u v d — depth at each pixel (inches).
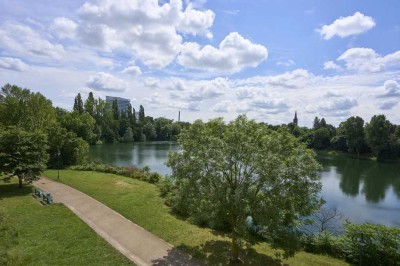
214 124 599.2
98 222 759.7
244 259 573.0
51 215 797.2
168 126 5167.3
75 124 2974.9
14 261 503.5
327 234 713.0
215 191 513.7
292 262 580.7
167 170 1988.2
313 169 530.6
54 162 1710.1
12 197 986.1
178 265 535.5
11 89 2299.5
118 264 532.7
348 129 3469.5
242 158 528.7
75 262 530.9
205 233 701.9
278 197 500.1
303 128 4392.2
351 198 1496.1
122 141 4478.3
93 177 1374.3
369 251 599.5
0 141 1082.7
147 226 730.8
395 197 1547.7
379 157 3211.1
